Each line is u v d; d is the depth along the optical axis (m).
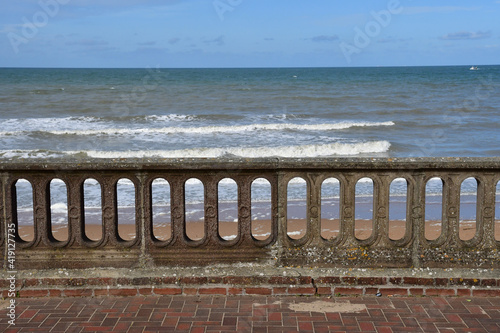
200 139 22.78
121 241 4.53
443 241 4.49
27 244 4.46
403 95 48.50
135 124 28.31
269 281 4.38
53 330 3.72
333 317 3.95
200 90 56.44
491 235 4.48
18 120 28.81
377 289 4.36
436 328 3.76
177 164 4.38
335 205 11.05
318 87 63.84
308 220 4.52
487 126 27.08
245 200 4.48
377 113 33.84
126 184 13.25
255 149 19.56
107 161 4.37
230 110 35.91
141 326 3.79
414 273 4.42
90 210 10.53
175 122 29.34
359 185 13.08
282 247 4.54
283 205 4.50
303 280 4.37
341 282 4.38
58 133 23.59
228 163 4.39
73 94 48.06
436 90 56.19
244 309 4.09
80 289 4.34
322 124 26.73
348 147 20.33
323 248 4.54
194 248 4.52
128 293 4.34
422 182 4.42
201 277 4.38
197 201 11.38
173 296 4.34
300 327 3.78
